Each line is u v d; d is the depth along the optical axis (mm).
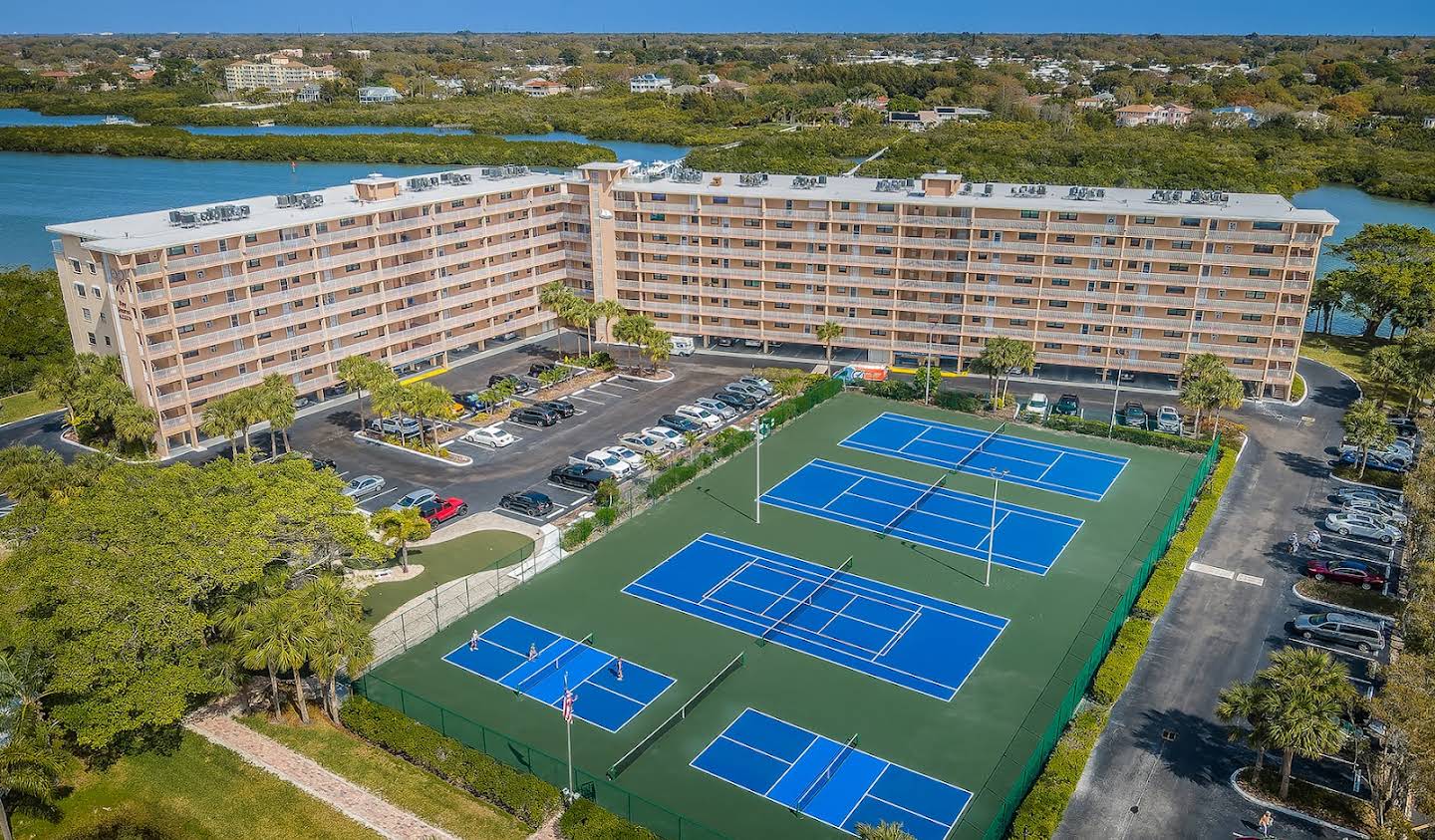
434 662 71125
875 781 59406
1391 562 84125
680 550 86812
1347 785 58844
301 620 59281
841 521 92000
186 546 61406
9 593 63625
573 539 86812
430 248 127438
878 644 73188
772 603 78562
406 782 58625
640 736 63219
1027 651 72375
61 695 59219
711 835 54438
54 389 102312
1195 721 64500
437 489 97938
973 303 128625
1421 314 135625
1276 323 118000
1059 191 132125
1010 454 106688
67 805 57062
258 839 54469
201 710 65188
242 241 107062
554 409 115750
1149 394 122688
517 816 56094
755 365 135000
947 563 84625
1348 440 100125
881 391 123625
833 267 132125
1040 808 54156
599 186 137125
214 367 106875
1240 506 94500
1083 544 87625
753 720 64812
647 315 142250
